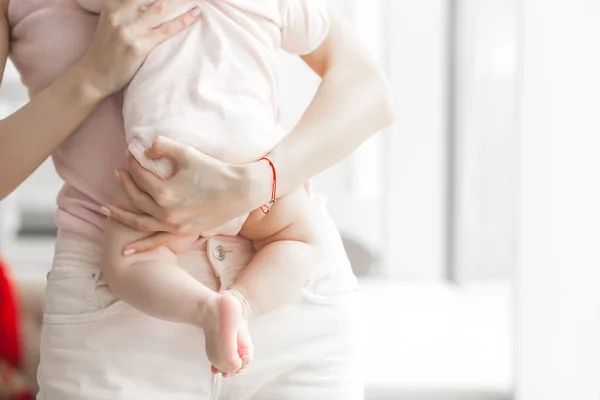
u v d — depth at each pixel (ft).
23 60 4.36
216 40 4.08
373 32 15.98
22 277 10.87
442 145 15.78
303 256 4.20
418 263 15.88
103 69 4.01
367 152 16.40
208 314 3.75
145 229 3.98
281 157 4.07
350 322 4.45
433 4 15.51
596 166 7.59
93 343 4.07
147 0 4.08
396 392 8.86
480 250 13.61
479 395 8.87
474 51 14.16
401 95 15.66
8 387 9.21
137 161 3.95
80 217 4.23
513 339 8.55
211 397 4.20
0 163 4.09
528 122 8.20
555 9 7.90
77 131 4.25
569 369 7.78
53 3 4.29
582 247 7.70
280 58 15.11
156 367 4.08
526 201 8.22
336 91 4.43
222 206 3.93
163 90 3.99
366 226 16.31
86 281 4.12
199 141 3.93
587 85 7.63
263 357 4.22
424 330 11.44
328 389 4.34
